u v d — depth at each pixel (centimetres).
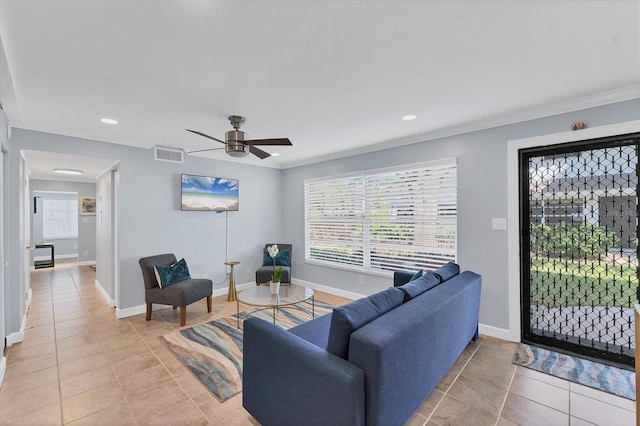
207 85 228
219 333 326
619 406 201
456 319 226
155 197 416
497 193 312
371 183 437
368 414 138
